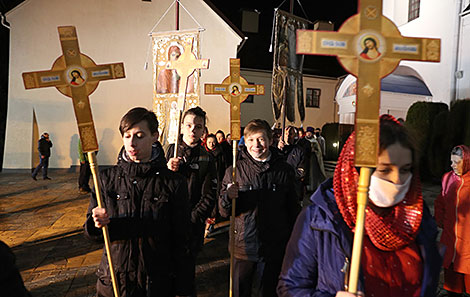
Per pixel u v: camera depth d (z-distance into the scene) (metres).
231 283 2.65
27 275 3.93
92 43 13.71
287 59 7.15
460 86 10.48
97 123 13.70
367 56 1.06
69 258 4.46
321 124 22.67
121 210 1.86
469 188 3.02
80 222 6.16
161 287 1.86
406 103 12.85
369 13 1.07
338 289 1.15
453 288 3.19
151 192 1.88
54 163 13.59
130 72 13.99
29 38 13.34
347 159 1.16
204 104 14.24
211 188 3.31
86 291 3.53
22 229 5.71
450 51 10.84
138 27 14.00
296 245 1.29
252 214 2.61
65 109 13.66
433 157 10.03
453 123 9.54
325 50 1.06
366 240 1.19
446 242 3.20
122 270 1.82
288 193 2.73
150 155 1.96
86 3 13.63
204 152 3.47
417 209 1.14
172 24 14.18
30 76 1.60
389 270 1.15
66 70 1.64
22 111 13.39
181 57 3.83
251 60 21.20
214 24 14.26
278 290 1.31
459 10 10.56
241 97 3.06
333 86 22.72
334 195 1.22
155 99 5.65
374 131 1.02
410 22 12.84
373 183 1.09
